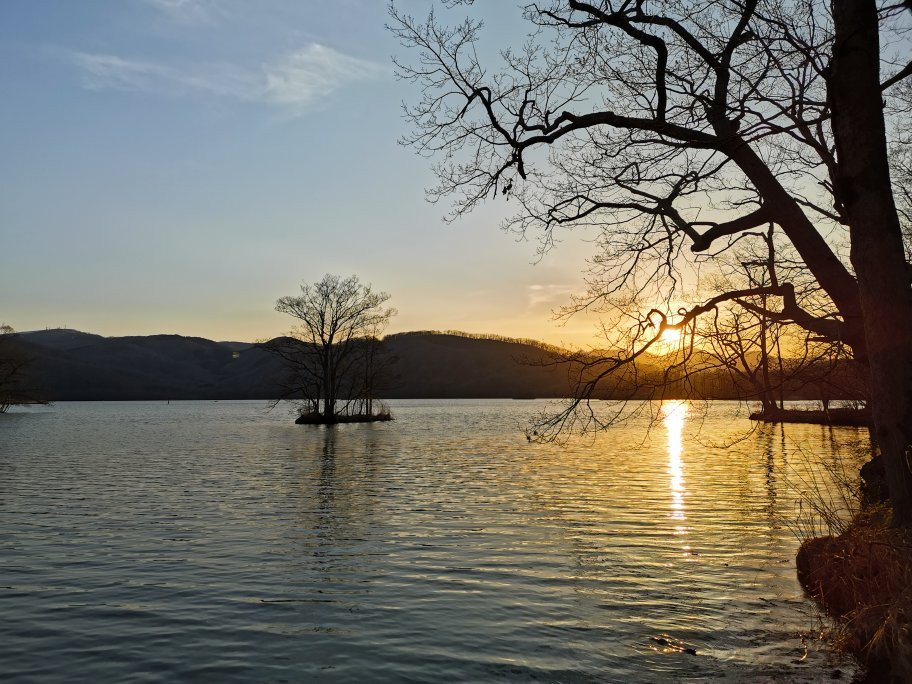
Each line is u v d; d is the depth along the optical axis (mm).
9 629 9758
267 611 10547
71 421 101562
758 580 12023
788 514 18703
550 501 21766
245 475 30375
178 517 19109
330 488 25594
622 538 15773
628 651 8742
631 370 12250
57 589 11789
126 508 20812
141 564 13547
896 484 9281
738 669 8086
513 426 78000
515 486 25844
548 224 13594
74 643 9211
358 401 92062
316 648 8977
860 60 9453
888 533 8844
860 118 9492
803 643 8898
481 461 36969
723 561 13500
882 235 9430
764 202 12047
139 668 8359
